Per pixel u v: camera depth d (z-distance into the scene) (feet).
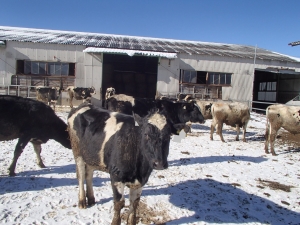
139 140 11.14
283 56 84.48
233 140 36.50
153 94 98.63
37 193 15.70
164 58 68.90
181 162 24.20
